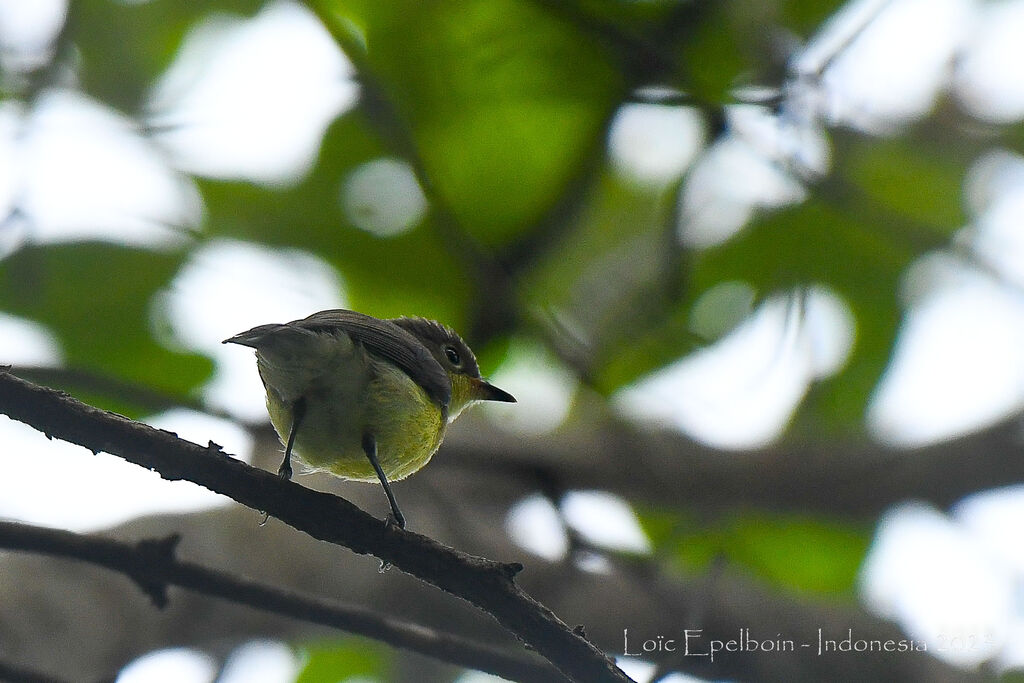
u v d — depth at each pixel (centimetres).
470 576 678
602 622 1087
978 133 1316
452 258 1184
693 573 1249
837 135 1260
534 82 1157
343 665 1337
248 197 1169
